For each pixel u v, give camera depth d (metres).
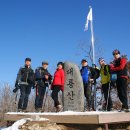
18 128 8.42
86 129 8.49
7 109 25.98
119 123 9.04
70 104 11.72
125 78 9.19
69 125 8.78
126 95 9.19
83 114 8.43
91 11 16.08
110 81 9.90
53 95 10.96
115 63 9.52
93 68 11.80
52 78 11.64
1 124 18.48
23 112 10.54
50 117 9.06
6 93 27.20
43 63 11.51
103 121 8.11
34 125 8.33
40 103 11.22
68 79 11.92
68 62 12.03
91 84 11.85
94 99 12.30
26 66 11.25
